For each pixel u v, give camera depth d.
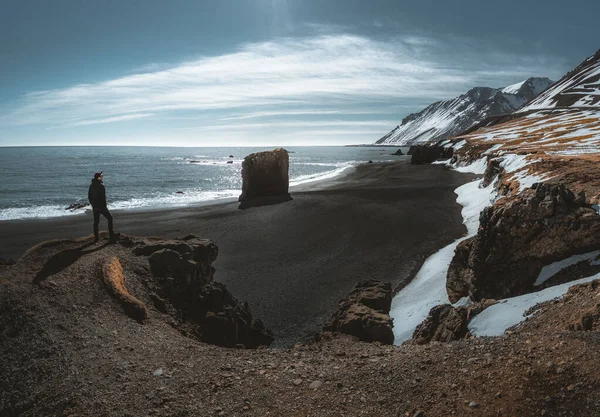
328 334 13.70
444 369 7.12
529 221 14.78
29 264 12.55
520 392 5.96
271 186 51.75
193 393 7.24
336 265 24.50
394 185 58.16
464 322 11.79
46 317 9.70
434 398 6.30
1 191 62.47
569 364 6.37
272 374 7.88
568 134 75.88
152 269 13.52
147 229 34.72
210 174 100.69
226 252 27.89
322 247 28.27
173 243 14.89
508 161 40.34
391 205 41.22
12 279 11.36
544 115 136.75
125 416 6.61
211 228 34.62
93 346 8.88
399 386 6.88
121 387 7.42
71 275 11.88
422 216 35.62
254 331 15.09
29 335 9.06
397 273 22.80
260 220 37.16
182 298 13.22
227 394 7.17
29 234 33.06
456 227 31.30
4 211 44.53
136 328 10.06
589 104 146.25
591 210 14.23
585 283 10.54
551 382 6.05
